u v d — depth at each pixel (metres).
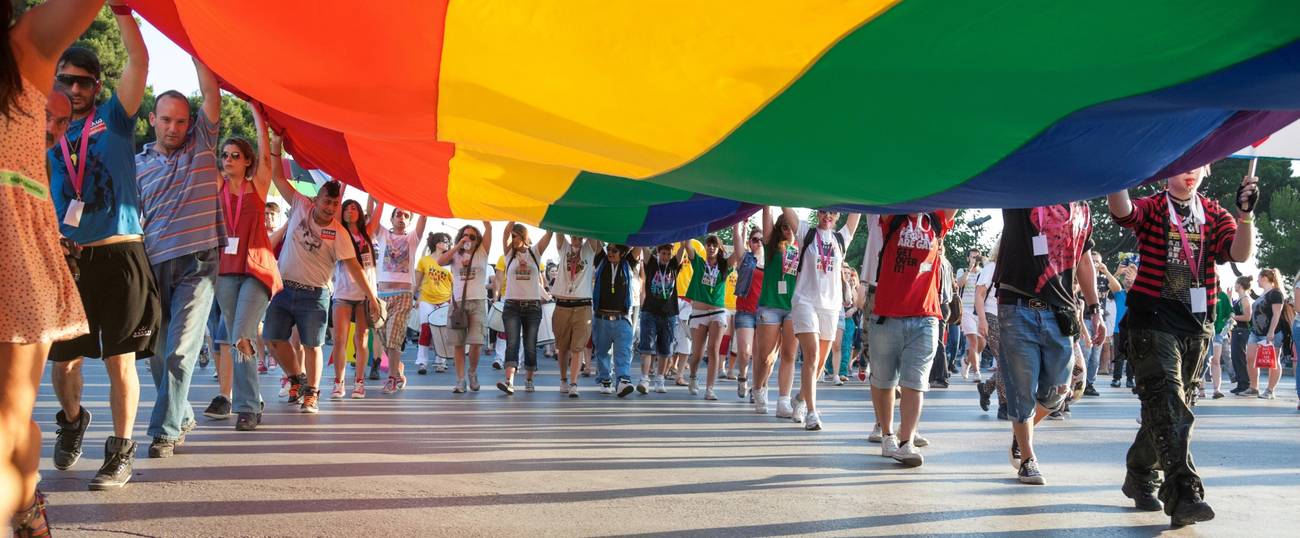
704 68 4.18
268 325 9.94
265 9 4.11
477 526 5.24
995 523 5.67
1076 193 5.35
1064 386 6.95
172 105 6.72
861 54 3.99
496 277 19.22
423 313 17.69
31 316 2.87
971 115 4.42
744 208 8.96
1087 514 5.98
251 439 8.00
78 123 5.84
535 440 8.62
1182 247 5.85
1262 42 3.54
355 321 12.32
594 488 6.40
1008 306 6.89
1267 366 18.05
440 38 4.19
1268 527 5.76
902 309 7.72
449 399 12.45
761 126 4.61
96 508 5.35
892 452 7.89
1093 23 3.57
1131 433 10.56
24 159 2.93
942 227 7.84
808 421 10.00
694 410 11.84
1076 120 4.42
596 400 12.95
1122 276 19.64
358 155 7.50
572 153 5.16
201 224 6.84
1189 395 5.95
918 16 3.70
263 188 8.20
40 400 10.81
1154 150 4.82
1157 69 3.83
